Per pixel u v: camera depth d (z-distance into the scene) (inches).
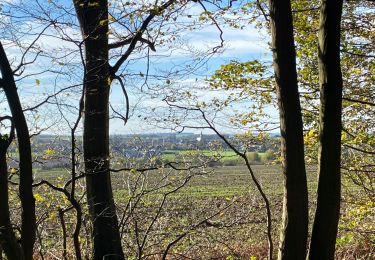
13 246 175.5
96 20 256.4
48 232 295.7
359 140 313.6
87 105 279.4
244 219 326.0
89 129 280.5
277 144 314.8
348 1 297.6
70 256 293.6
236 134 279.3
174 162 260.8
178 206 383.9
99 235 283.9
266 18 294.4
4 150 173.6
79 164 279.1
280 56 205.2
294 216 206.5
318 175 203.9
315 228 204.2
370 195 345.1
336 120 200.8
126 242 300.5
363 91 325.4
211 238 324.2
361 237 378.6
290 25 204.5
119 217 323.0
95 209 282.0
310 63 315.0
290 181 206.5
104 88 278.8
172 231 305.3
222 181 688.4
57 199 284.8
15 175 242.5
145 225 318.7
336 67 199.9
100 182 282.7
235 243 377.7
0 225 174.2
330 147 201.2
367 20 317.7
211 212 351.6
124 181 308.0
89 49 259.9
